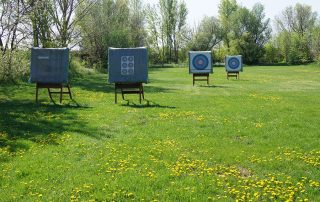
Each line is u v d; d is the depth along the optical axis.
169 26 122.31
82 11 54.97
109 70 26.94
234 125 17.98
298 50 120.69
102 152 13.12
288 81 50.56
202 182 10.18
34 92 30.67
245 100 28.20
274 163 11.91
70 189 9.62
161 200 8.97
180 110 22.84
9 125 17.50
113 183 10.05
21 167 11.43
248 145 14.32
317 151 13.28
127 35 79.31
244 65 116.56
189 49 125.75
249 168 11.52
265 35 125.38
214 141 14.78
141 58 27.05
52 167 11.46
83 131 16.50
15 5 33.19
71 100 27.50
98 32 69.88
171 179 10.46
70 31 50.41
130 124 18.25
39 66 26.14
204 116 20.56
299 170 11.31
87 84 40.75
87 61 71.56
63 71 26.27
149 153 13.01
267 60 129.12
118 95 31.59
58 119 19.28
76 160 12.31
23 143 14.26
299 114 21.30
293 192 9.30
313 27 126.56
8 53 34.28
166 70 83.50
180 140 14.95
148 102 27.00
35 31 40.31
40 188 9.71
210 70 43.38
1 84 32.69
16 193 9.43
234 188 9.65
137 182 10.18
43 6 40.03
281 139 15.15
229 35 124.69
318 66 99.19
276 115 20.91
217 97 30.27
